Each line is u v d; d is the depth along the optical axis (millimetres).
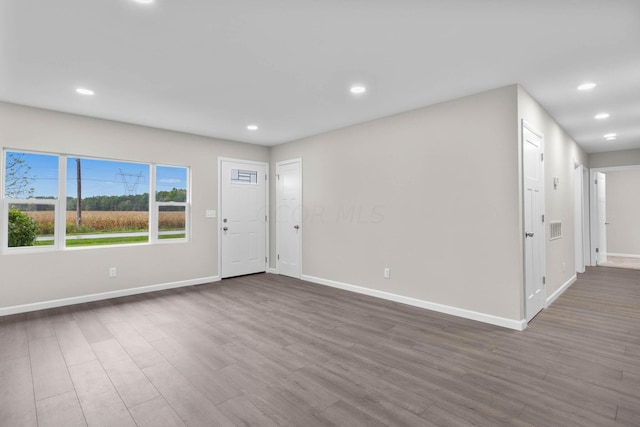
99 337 3014
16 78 3043
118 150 4434
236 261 5715
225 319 3506
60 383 2219
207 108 3920
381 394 2076
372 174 4414
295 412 1896
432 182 3766
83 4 1982
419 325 3287
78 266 4129
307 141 5379
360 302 4125
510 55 2641
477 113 3408
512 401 1988
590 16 2111
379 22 2197
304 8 2041
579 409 1907
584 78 3066
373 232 4406
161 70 2908
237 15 2113
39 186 3961
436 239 3730
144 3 1980
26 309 3762
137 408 1938
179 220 5082
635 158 6273
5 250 3707
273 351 2711
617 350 2686
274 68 2883
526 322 3236
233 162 5660
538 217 3656
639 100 3635
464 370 2371
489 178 3311
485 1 1969
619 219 7859
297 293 4602
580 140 5594
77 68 2855
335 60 2740
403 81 3148
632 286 4957
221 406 1957
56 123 3973
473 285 3436
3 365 2471
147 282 4684
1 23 2172
